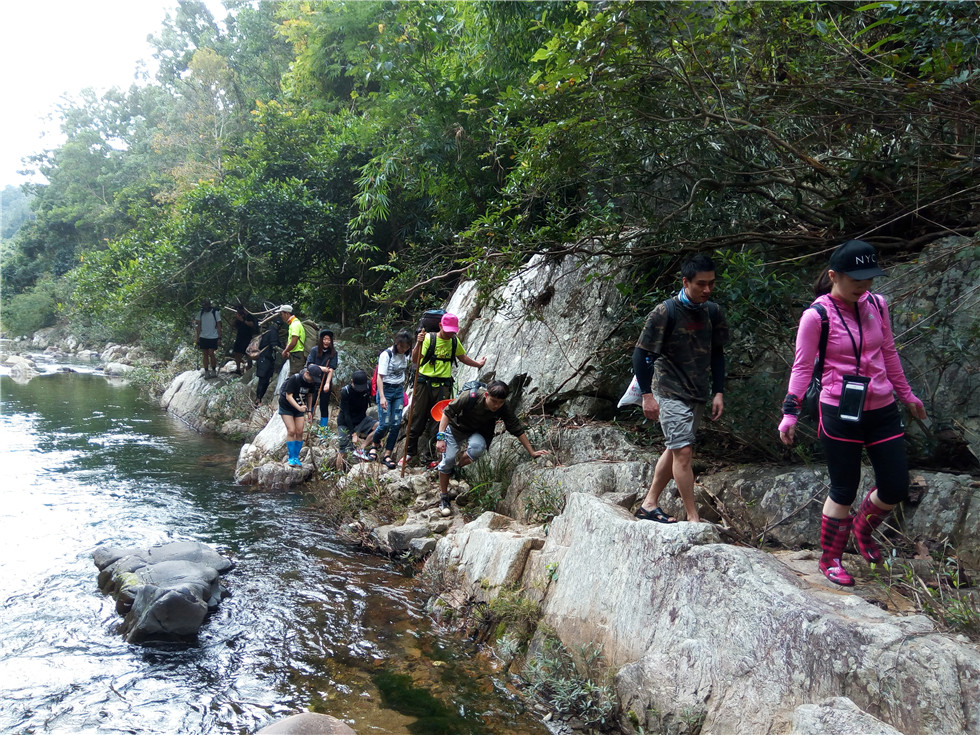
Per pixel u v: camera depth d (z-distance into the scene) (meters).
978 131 4.20
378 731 3.46
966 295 4.12
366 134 11.45
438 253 10.52
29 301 37.19
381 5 11.52
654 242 5.87
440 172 10.16
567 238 5.97
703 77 4.67
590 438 6.03
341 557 5.94
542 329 7.15
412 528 5.93
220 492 7.95
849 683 2.73
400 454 7.84
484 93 9.12
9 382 18.67
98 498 7.53
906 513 4.05
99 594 5.06
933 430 4.29
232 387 12.56
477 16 9.16
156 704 3.68
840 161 4.75
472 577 4.93
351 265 13.60
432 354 7.08
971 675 2.49
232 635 4.48
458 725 3.53
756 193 5.45
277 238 13.11
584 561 4.18
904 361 4.50
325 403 9.20
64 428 11.83
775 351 5.10
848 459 3.23
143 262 13.62
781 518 4.51
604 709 3.48
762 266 4.82
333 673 4.04
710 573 3.42
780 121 4.86
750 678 3.04
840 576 3.35
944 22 3.62
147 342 21.98
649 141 5.35
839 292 3.19
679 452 3.93
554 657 3.92
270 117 14.30
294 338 10.51
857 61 4.11
